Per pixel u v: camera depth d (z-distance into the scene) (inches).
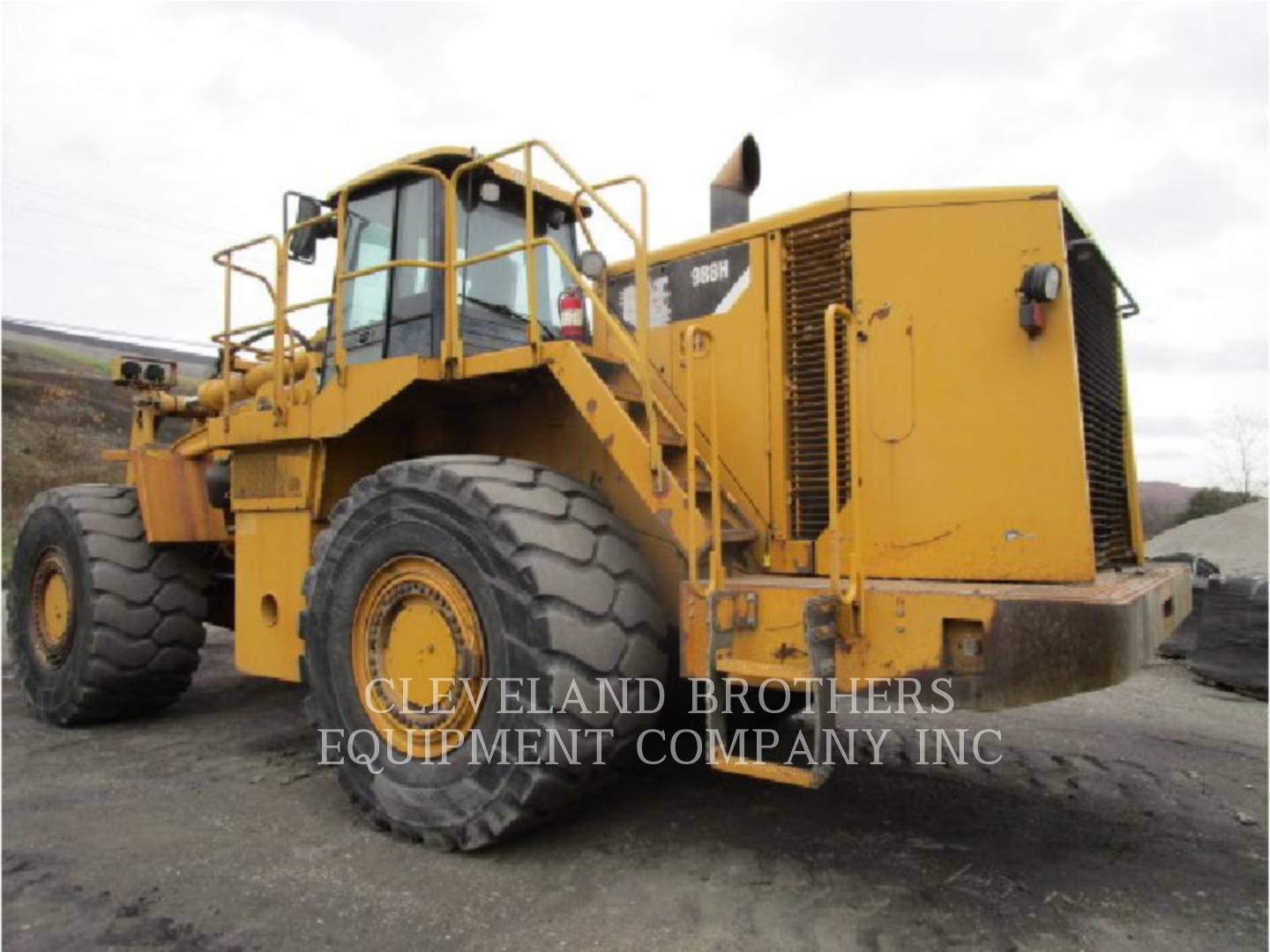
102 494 218.5
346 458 171.9
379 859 126.3
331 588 147.9
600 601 125.5
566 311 156.1
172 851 129.9
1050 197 126.9
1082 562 121.2
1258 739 199.8
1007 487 125.9
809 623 112.5
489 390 158.6
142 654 204.5
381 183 172.4
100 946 102.6
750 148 171.5
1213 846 132.9
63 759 180.2
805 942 102.1
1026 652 106.3
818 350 143.2
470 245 164.2
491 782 124.0
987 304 129.1
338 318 161.0
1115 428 155.5
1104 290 152.6
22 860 126.6
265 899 113.8
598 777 126.0
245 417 182.2
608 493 151.3
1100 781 165.0
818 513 141.6
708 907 110.7
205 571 219.0
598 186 143.8
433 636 135.1
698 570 136.7
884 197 136.9
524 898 113.4
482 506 128.3
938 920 107.7
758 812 145.2
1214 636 267.7
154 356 263.0
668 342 159.8
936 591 112.5
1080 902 113.3
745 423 149.2
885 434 133.6
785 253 147.9
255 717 217.0
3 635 336.8
